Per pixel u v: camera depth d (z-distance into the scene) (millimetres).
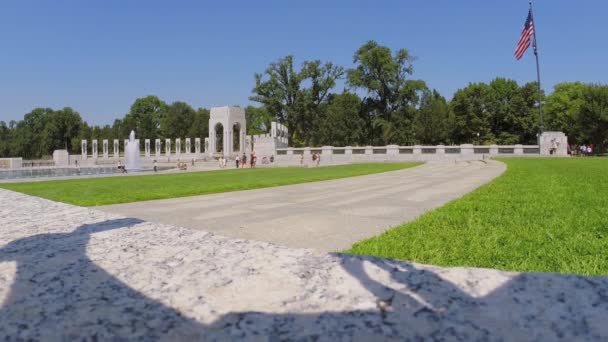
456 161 49531
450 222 7480
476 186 15219
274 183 19531
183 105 122125
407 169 32406
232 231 7871
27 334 1458
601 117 59312
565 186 12305
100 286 1916
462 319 1454
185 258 2354
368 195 13633
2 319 1580
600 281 1709
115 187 20531
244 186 17891
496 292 1656
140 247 2639
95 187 20766
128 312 1630
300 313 1570
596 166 23391
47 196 15586
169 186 20453
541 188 12016
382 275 1921
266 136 70125
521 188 12289
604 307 1479
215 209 11023
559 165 25469
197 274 2053
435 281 1802
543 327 1376
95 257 2404
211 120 80875
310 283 1873
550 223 6812
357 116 85875
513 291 1653
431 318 1474
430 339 1341
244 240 2828
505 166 26484
